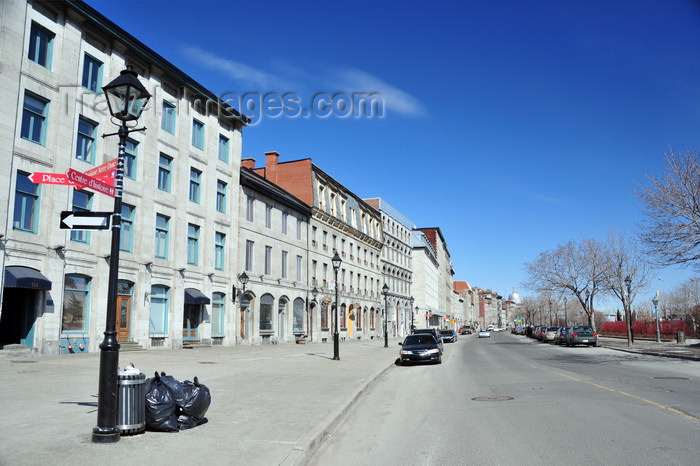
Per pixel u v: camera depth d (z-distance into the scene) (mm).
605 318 95688
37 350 20297
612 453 6801
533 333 67875
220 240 32938
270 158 47000
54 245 21125
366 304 58906
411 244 83625
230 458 6387
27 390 11281
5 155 19359
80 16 22859
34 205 20703
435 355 23734
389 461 6926
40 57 21391
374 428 9281
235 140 34500
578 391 12828
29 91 20609
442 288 113188
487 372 19438
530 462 6531
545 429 8430
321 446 7848
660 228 23297
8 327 20688
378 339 58000
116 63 25031
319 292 45750
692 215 22859
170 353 24594
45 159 21047
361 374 17578
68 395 10594
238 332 33625
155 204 27188
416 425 9383
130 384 7328
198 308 30484
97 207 23219
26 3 20547
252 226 35719
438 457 6988
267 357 24125
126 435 7242
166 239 28281
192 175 30703
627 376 16312
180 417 7941
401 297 74812
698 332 46500
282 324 39688
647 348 33438
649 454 6695
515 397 12297
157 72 27734
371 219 62812
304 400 11430
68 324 21984
